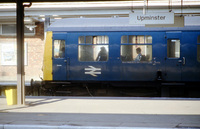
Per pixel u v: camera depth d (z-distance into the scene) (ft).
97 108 29.37
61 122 22.41
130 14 31.55
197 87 40.68
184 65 40.06
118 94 43.32
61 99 36.14
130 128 20.56
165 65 40.27
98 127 20.74
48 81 42.57
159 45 40.34
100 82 41.60
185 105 31.37
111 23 41.57
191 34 40.04
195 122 22.56
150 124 21.77
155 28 40.47
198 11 52.16
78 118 24.12
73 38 41.81
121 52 40.91
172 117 24.62
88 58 41.55
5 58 69.92
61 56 42.01
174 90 41.78
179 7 52.37
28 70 69.77
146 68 40.52
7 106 30.60
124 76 40.88
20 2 30.66
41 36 68.90
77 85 42.27
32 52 69.41
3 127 21.31
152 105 31.45
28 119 23.59
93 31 41.45
